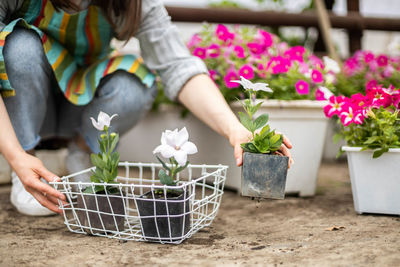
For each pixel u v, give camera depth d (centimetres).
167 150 97
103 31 152
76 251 101
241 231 119
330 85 167
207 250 101
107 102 150
